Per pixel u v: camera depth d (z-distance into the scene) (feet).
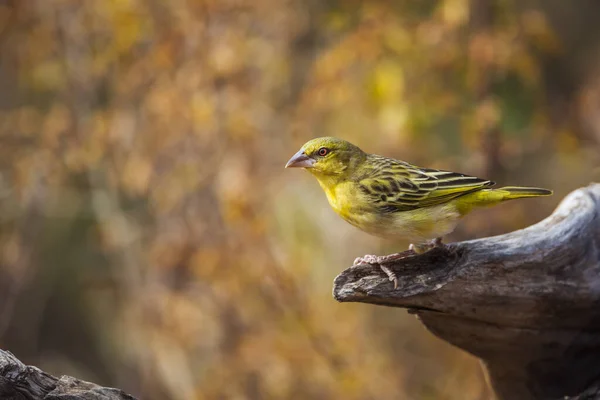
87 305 61.52
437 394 51.78
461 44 49.88
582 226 26.20
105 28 53.11
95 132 51.24
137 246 55.57
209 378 50.88
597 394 27.30
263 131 51.80
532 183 55.16
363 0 52.54
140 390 55.72
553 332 26.89
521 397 28.60
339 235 54.24
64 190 57.31
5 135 54.03
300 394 50.65
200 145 50.08
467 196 26.40
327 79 49.57
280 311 50.72
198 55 49.60
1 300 56.34
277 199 55.42
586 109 55.67
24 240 56.24
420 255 24.99
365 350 51.44
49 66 54.03
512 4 52.80
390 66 49.73
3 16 53.52
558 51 51.24
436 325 27.12
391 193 26.45
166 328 51.11
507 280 25.48
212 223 50.62
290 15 52.75
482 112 48.44
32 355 59.82
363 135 51.78
